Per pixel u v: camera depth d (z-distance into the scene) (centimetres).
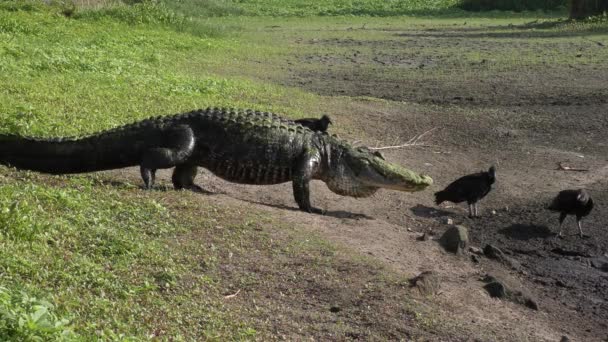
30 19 2366
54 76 1527
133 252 728
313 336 647
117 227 777
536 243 1029
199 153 961
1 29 2159
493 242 1020
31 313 532
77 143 937
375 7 4975
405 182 1007
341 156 1004
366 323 679
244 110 998
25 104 1198
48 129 1096
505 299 800
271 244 798
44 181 901
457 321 709
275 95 1681
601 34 3275
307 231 854
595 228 1080
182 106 1383
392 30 3716
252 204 933
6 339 508
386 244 865
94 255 712
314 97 1727
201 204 876
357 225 920
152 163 929
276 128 980
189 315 645
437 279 764
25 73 1516
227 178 982
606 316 816
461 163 1319
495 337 692
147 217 812
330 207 1036
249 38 3030
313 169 986
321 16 4525
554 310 812
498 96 1884
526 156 1381
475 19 4416
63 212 786
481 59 2547
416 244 890
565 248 1016
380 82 2080
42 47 1867
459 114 1656
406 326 681
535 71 2280
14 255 664
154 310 642
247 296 697
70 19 2555
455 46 2948
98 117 1204
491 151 1405
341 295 716
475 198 1074
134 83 1555
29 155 938
